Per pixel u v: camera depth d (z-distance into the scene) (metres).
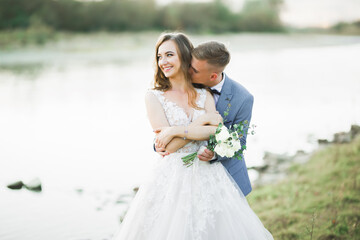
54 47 25.06
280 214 3.68
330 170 4.70
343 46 27.73
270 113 8.39
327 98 9.63
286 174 5.00
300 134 6.79
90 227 3.73
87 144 6.49
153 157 5.85
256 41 33.50
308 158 5.53
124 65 17.38
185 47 2.44
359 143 5.50
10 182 4.80
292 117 7.98
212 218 2.27
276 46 28.86
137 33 35.38
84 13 33.72
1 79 13.15
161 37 2.46
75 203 4.29
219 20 43.06
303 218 3.54
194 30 39.62
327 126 7.14
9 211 4.08
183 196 2.27
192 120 2.41
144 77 13.73
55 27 31.50
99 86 11.95
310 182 4.47
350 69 14.99
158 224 2.27
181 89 2.48
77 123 7.79
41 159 5.77
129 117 8.27
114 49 25.45
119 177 5.07
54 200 4.39
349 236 3.12
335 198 3.81
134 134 7.06
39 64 17.62
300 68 15.77
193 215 2.25
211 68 2.44
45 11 31.11
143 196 2.37
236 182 2.66
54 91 11.10
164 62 2.40
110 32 34.81
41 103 9.55
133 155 5.95
